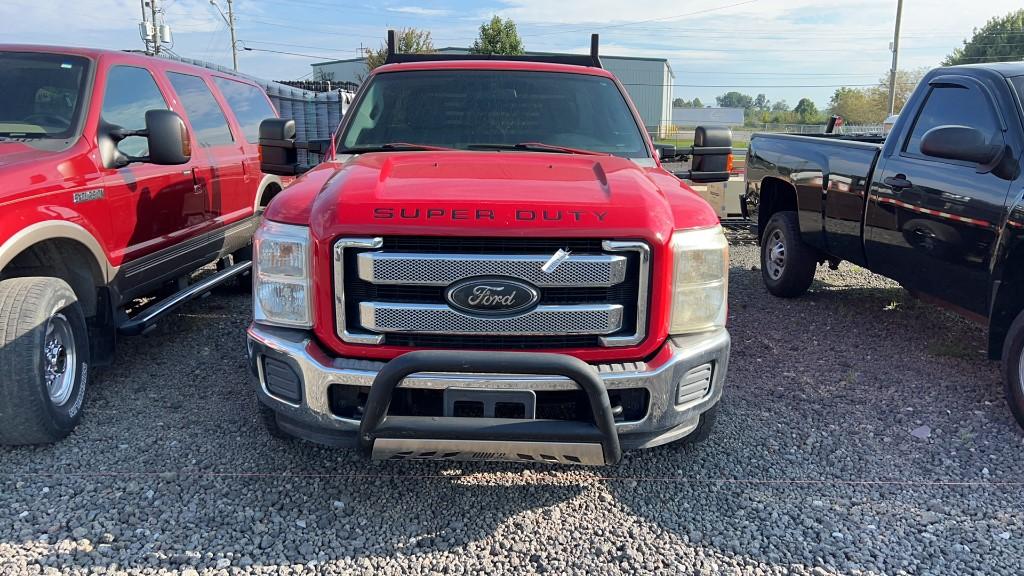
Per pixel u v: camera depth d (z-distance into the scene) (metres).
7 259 3.38
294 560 2.80
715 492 3.34
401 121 4.30
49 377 3.63
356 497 3.25
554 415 2.98
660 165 4.06
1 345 3.36
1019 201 3.93
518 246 2.81
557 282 2.82
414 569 2.77
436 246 2.80
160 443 3.70
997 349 4.21
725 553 2.89
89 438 3.73
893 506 3.24
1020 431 4.01
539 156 3.78
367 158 3.69
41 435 3.52
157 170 4.70
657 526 3.07
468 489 3.34
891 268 5.23
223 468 3.46
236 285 6.71
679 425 3.07
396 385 2.67
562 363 2.64
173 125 4.31
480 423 2.73
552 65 4.69
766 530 3.05
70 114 4.17
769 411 4.24
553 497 3.28
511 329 2.86
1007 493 3.37
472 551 2.88
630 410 2.98
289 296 2.95
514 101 4.40
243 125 6.38
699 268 3.01
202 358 4.96
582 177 3.25
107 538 2.88
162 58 5.40
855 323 6.05
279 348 2.94
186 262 5.15
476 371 2.64
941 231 4.58
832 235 5.91
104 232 4.12
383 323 2.85
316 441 3.01
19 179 3.52
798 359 5.15
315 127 19.64
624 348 2.92
